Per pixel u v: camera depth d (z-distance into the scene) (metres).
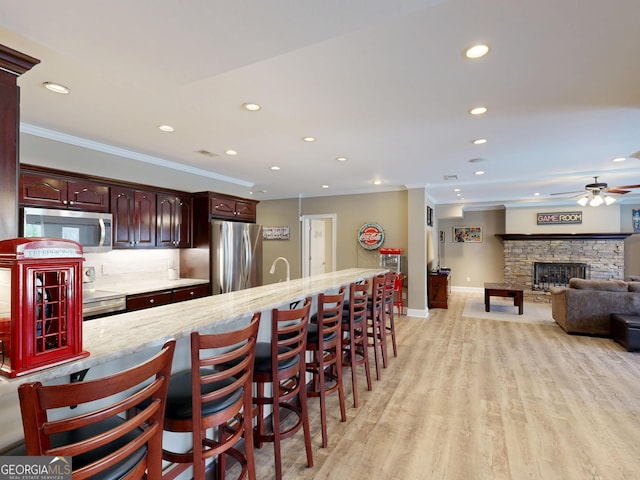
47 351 1.02
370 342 4.59
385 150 3.90
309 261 7.76
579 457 2.14
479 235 9.35
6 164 1.38
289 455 2.19
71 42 1.47
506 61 2.00
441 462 2.10
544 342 4.64
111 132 3.23
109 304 3.34
